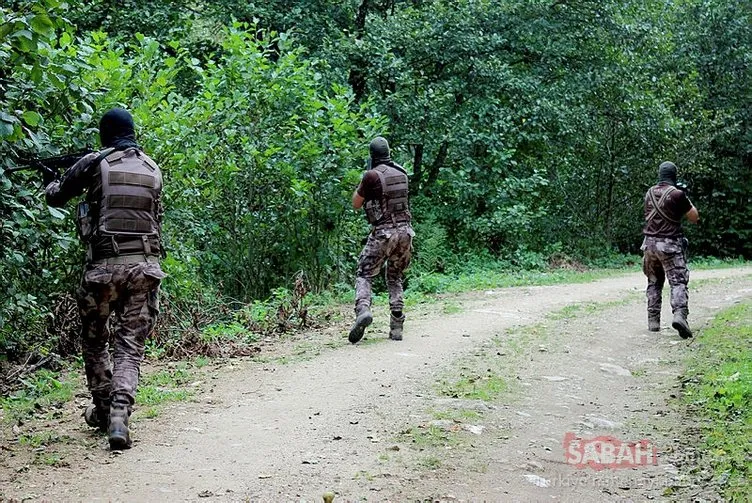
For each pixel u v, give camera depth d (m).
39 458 5.09
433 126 19.03
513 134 19.77
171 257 9.66
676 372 8.00
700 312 11.49
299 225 13.34
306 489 4.61
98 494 4.46
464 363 8.03
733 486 4.80
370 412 6.22
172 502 4.37
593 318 10.98
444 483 4.81
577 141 21.72
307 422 5.95
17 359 8.16
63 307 8.73
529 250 21.00
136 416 6.13
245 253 13.08
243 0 18.91
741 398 6.56
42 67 6.47
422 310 11.66
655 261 9.93
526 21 19.81
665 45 23.11
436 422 5.99
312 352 8.59
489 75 19.00
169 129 10.03
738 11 26.56
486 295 13.48
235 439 5.54
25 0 5.91
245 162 12.60
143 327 5.53
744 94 26.44
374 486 4.69
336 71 18.23
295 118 13.15
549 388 7.25
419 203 20.14
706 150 25.23
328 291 13.30
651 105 21.84
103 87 9.07
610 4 20.73
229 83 12.97
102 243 5.42
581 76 20.67
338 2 20.12
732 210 27.34
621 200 24.05
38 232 7.51
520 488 4.83
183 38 18.75
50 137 7.75
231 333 9.57
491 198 19.56
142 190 5.51
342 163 13.65
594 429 6.11
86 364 5.65
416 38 19.09
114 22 18.27
